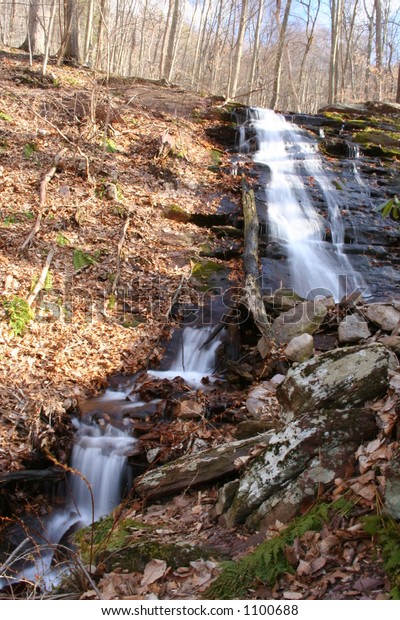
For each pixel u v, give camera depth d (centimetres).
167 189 1102
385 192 1224
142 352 746
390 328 670
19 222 905
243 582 321
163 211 1029
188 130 1340
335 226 1077
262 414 568
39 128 1145
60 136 1130
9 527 506
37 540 498
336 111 1691
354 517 331
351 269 971
